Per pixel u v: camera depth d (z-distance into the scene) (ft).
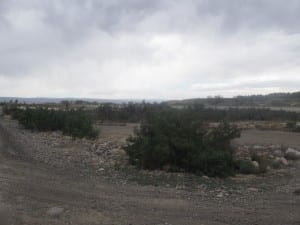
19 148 66.49
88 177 41.75
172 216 26.50
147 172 46.70
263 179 46.09
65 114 121.08
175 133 49.83
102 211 26.96
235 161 50.39
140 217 25.88
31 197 30.09
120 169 48.44
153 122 52.21
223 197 34.14
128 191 34.78
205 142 49.90
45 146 73.72
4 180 35.96
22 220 24.09
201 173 45.93
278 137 108.37
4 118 184.75
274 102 343.26
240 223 25.34
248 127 146.72
